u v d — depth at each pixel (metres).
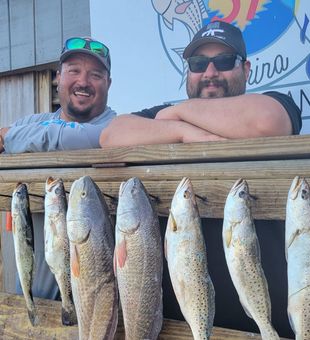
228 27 2.26
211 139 1.65
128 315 1.60
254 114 1.60
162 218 1.95
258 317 1.45
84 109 2.70
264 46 2.46
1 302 2.01
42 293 2.31
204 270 1.54
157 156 1.69
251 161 1.55
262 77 2.47
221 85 2.26
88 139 2.13
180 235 1.53
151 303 1.61
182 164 1.68
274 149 1.47
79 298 1.68
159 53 2.82
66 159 1.90
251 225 1.47
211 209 1.62
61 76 2.71
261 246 1.82
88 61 2.67
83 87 2.67
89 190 1.71
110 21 3.02
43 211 2.00
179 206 1.54
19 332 1.95
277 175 1.51
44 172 1.99
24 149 2.20
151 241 1.63
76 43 2.64
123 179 1.79
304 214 1.37
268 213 1.52
